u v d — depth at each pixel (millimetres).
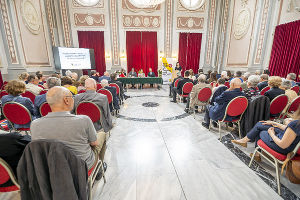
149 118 3438
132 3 7969
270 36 5777
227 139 2482
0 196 1425
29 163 803
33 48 6246
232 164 1869
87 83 2086
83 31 8031
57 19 7613
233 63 7516
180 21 8391
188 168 1802
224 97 2309
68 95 1035
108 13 7977
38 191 870
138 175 1691
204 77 3230
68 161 850
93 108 1995
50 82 2121
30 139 1000
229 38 7688
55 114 983
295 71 5004
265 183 1570
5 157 937
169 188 1517
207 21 8477
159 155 2059
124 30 8305
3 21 5098
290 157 1348
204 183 1576
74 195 884
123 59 8750
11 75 5363
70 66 7328
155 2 6953
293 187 1510
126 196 1428
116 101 3498
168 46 8695
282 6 5289
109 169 1785
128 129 2865
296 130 1196
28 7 5969
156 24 8352
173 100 4871
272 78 2367
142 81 7066
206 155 2055
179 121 3266
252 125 2217
